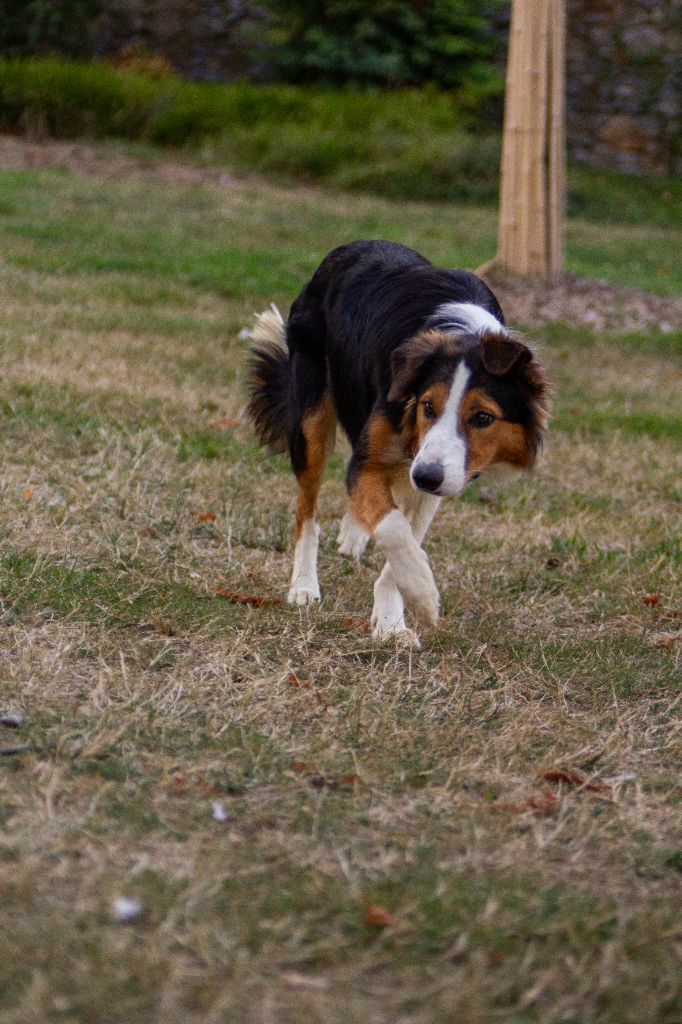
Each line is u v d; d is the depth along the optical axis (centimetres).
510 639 785
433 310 752
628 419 1511
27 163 2745
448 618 806
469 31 3409
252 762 573
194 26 3494
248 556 890
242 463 1120
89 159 2867
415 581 726
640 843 538
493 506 1115
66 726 584
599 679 734
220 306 1817
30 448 1038
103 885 452
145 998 396
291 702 644
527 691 710
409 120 3200
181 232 2238
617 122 3581
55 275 1859
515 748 616
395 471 775
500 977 428
